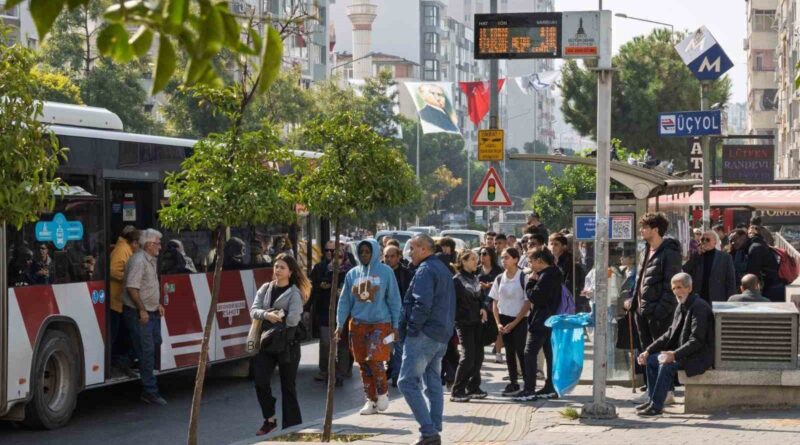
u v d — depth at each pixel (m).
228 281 21.06
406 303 13.19
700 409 15.12
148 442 15.52
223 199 12.98
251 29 4.09
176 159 19.69
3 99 9.84
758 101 115.50
